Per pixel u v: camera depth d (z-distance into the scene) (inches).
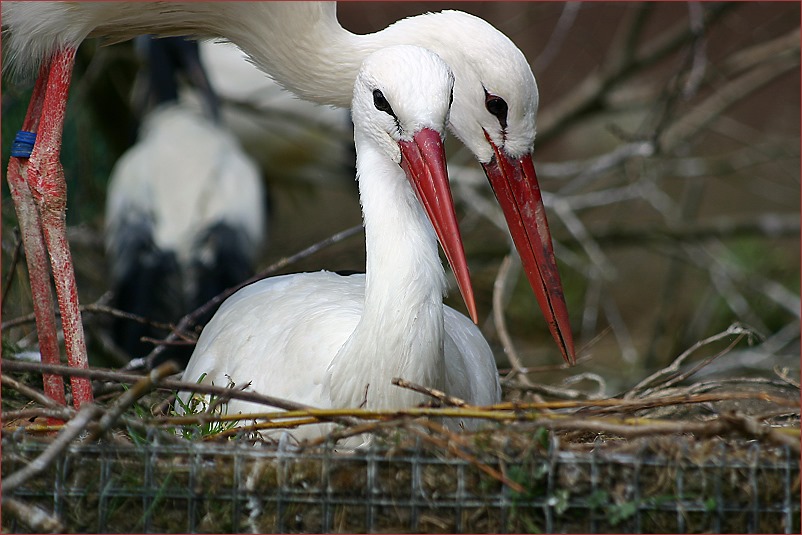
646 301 611.8
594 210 666.2
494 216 458.9
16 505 201.9
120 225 451.2
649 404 230.7
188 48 505.7
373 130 244.2
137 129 514.6
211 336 284.7
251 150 569.0
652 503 211.5
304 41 315.6
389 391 235.3
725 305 515.2
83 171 483.8
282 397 252.1
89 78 471.8
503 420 220.7
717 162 539.2
